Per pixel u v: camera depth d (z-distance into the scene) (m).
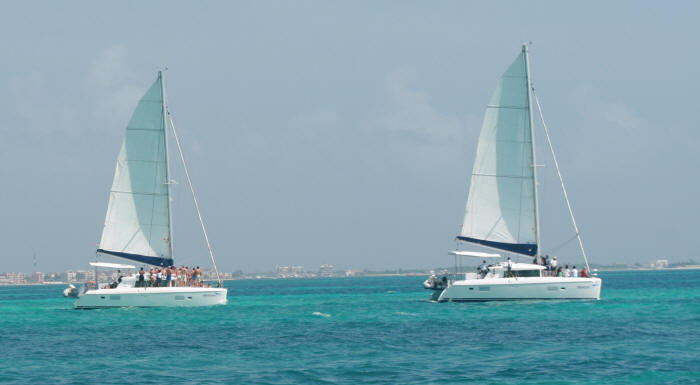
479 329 80.12
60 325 91.94
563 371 55.78
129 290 105.12
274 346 70.56
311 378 54.78
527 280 102.31
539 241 105.19
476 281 103.62
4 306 158.12
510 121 105.88
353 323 90.38
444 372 56.22
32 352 69.06
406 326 85.12
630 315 92.56
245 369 58.62
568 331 77.19
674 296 145.00
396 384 52.38
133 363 62.12
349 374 56.03
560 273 105.81
